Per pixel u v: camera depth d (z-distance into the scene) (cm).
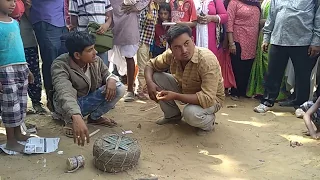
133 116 486
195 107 399
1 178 321
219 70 399
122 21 517
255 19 550
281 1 496
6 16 353
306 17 481
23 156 360
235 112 520
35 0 447
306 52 496
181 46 378
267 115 509
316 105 433
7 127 361
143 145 395
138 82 564
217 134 429
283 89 570
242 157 377
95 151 333
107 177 326
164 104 439
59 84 371
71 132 407
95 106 421
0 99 353
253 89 581
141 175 332
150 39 562
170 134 424
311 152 390
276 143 413
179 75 422
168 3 573
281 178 336
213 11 535
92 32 444
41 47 458
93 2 457
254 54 561
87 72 405
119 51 548
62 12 461
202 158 371
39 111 487
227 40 559
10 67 347
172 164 356
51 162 350
